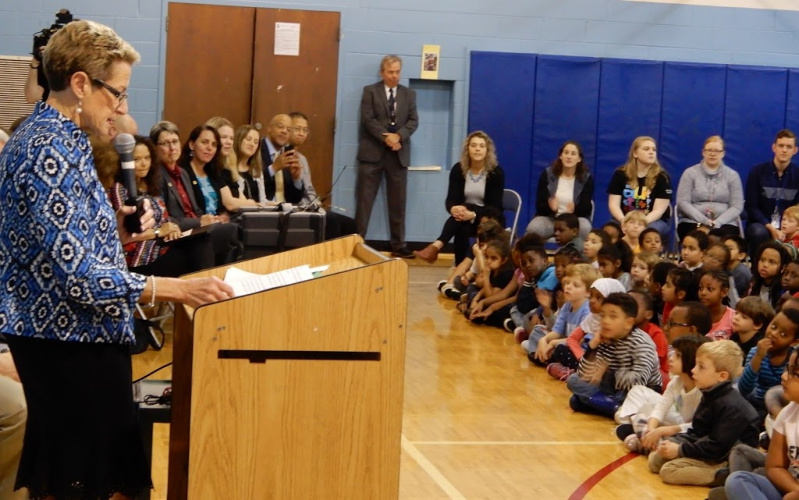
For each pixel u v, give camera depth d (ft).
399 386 7.39
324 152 31.53
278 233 15.02
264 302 7.13
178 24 30.42
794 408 10.50
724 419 12.22
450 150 32.17
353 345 7.30
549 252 30.63
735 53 32.81
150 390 8.71
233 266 8.55
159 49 30.42
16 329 6.66
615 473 12.67
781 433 10.52
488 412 15.24
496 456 13.15
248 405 7.17
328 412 7.30
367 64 31.53
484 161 27.07
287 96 31.17
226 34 30.71
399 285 7.35
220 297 7.13
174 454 8.07
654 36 32.50
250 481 7.21
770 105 32.45
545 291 19.30
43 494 6.89
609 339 15.20
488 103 31.73
